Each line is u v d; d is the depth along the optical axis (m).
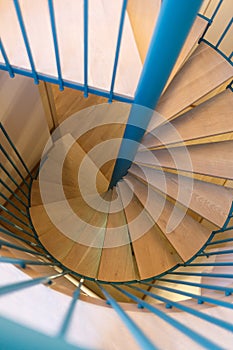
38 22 1.62
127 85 1.60
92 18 1.69
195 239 2.44
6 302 0.80
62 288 1.32
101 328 0.95
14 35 1.59
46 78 1.56
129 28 1.71
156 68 1.22
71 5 1.67
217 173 2.21
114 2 1.74
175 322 0.86
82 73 1.58
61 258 2.53
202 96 2.14
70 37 1.63
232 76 2.19
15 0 1.15
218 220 2.31
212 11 2.70
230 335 1.00
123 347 0.87
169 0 0.91
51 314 0.88
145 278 2.50
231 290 1.26
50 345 0.55
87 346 0.59
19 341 0.55
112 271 2.54
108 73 1.62
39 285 1.11
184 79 2.20
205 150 2.29
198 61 2.25
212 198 2.35
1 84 1.81
